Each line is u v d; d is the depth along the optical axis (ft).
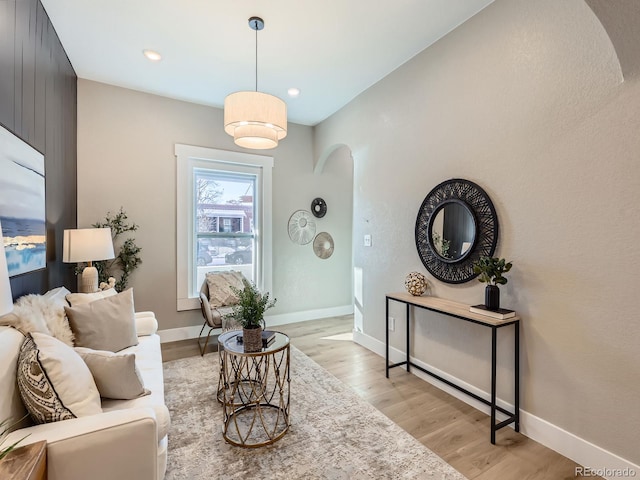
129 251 11.19
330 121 13.71
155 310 11.85
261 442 6.02
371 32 8.08
